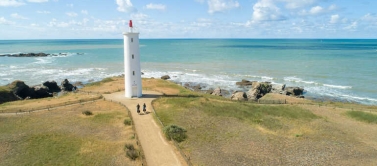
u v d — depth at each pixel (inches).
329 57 6077.8
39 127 1395.2
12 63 5147.6
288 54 7027.6
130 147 1151.0
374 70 4084.6
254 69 4367.6
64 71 4222.4
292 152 1215.6
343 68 4318.4
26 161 1053.8
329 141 1357.0
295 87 2847.0
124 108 1736.0
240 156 1152.2
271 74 3912.4
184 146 1215.6
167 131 1321.4
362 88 3009.4
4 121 1466.5
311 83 3284.9
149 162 1066.7
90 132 1348.4
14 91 2386.8
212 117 1612.9
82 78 3678.6
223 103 1947.6
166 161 1076.5
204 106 1806.1
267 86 2817.4
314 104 2063.2
